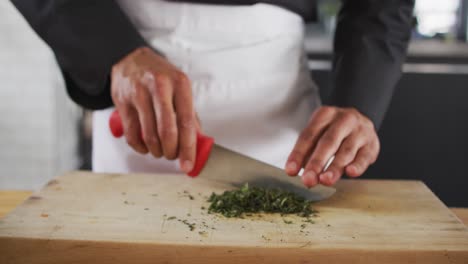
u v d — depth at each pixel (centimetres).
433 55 234
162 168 129
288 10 125
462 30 260
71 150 288
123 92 100
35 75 260
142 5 120
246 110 126
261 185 106
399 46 128
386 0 127
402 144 200
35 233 86
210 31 120
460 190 200
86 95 119
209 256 83
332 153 100
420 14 262
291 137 132
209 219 94
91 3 110
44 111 264
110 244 84
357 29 127
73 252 84
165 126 91
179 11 119
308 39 252
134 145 102
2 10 252
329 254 83
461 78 194
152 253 84
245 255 83
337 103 121
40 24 112
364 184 115
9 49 257
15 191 120
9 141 267
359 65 123
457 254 83
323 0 268
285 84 128
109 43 107
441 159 200
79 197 103
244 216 96
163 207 99
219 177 105
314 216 96
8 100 263
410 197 107
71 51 110
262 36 122
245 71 123
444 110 197
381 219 95
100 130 130
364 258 83
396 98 197
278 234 88
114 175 117
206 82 123
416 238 88
